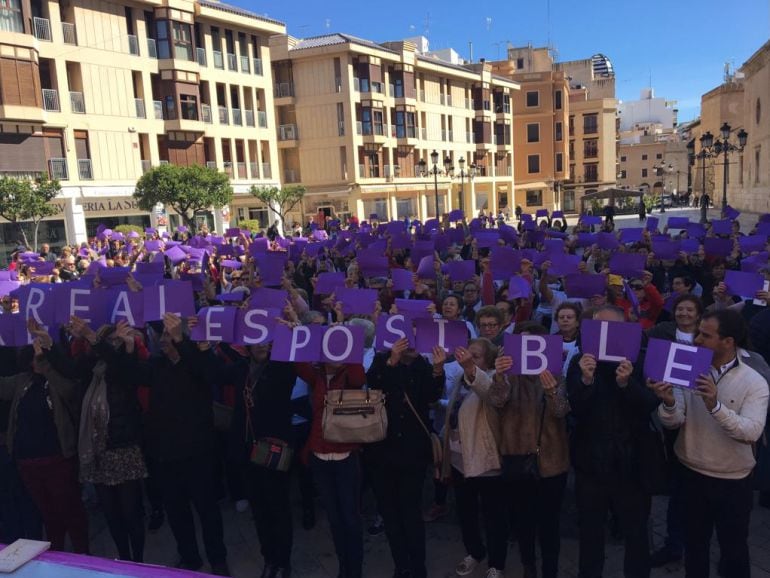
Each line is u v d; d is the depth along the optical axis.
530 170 68.38
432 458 4.44
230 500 6.12
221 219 36.84
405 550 4.37
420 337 4.23
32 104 27.17
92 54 30.42
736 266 9.51
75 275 12.66
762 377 3.53
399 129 49.25
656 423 4.40
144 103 32.94
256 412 4.45
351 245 14.39
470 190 58.59
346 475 4.30
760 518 5.02
